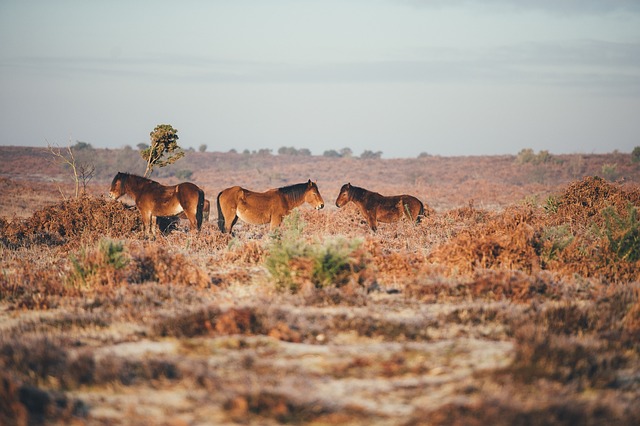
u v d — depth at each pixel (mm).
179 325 23234
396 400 16766
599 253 35156
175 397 17078
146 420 15211
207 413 15984
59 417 15672
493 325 24203
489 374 17906
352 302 27531
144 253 34688
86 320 24906
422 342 22047
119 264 32625
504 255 34062
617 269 32875
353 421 15500
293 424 15461
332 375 18641
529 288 28922
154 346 21297
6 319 26359
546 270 33375
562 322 23562
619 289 28422
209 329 22875
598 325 23484
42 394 16797
